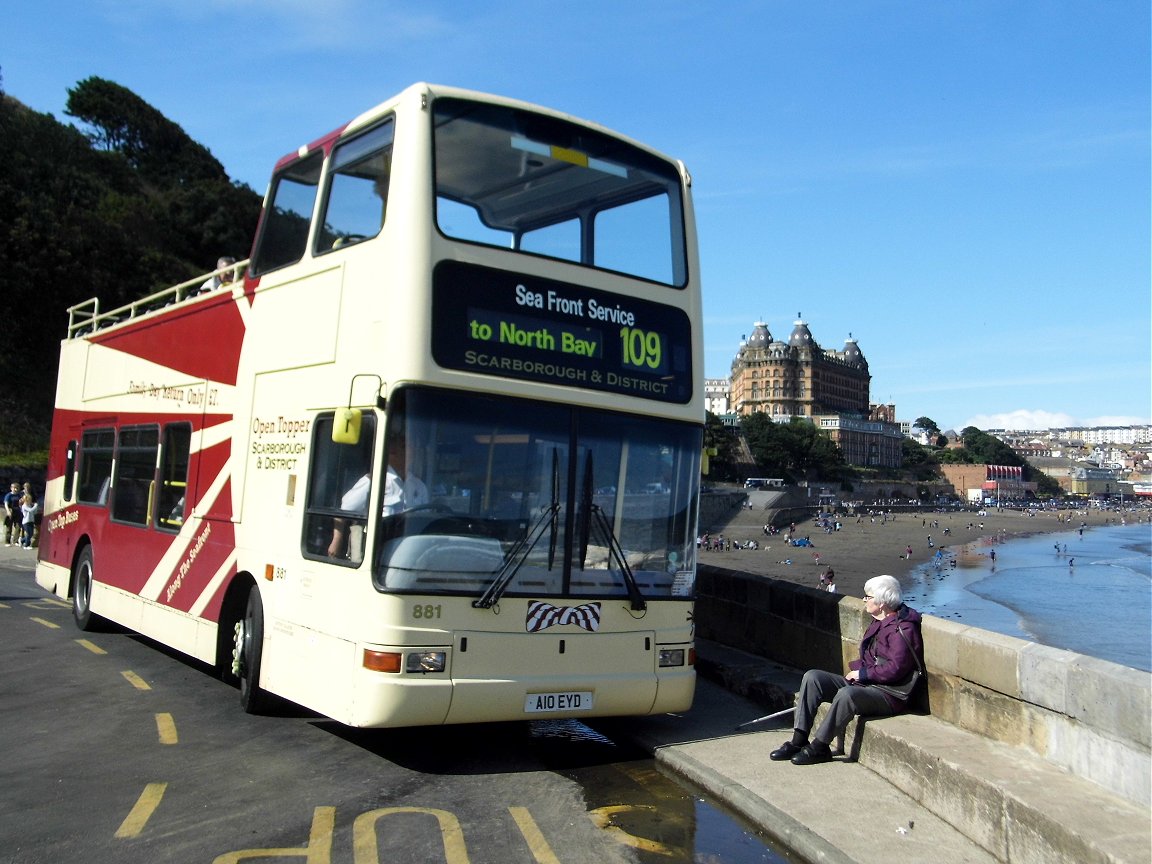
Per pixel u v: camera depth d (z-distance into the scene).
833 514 151.50
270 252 9.50
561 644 7.54
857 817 6.50
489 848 5.98
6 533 33.22
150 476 11.83
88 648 12.59
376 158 8.00
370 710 7.00
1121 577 80.81
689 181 9.12
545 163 8.26
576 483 7.75
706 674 11.36
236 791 6.95
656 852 6.05
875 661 8.00
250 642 8.94
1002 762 6.42
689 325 8.73
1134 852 4.81
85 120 98.44
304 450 8.33
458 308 7.45
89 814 6.41
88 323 15.38
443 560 7.19
